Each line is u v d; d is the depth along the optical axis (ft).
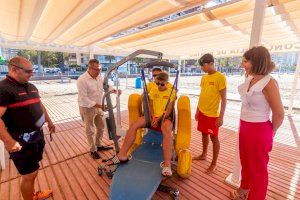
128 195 6.09
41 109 6.56
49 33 19.35
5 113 5.69
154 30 16.81
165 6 10.12
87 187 8.46
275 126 5.84
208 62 8.87
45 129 16.29
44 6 10.59
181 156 8.60
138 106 9.98
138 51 8.57
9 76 5.72
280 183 8.89
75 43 25.36
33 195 6.99
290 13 11.00
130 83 61.98
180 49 32.17
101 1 9.64
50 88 46.78
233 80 73.20
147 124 8.70
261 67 5.55
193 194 8.02
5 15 12.79
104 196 7.89
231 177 9.00
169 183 8.73
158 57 9.04
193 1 9.31
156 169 7.35
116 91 9.70
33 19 13.65
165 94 8.88
